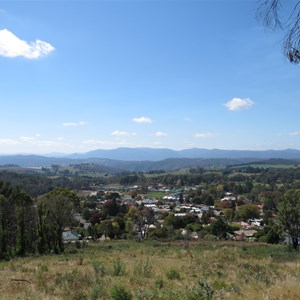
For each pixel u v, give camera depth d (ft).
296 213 117.29
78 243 137.90
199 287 29.86
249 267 51.11
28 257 99.96
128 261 62.95
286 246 120.47
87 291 32.24
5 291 34.55
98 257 78.07
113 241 169.27
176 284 35.78
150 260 64.28
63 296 30.94
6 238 109.29
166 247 116.16
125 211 338.54
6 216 115.03
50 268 54.39
